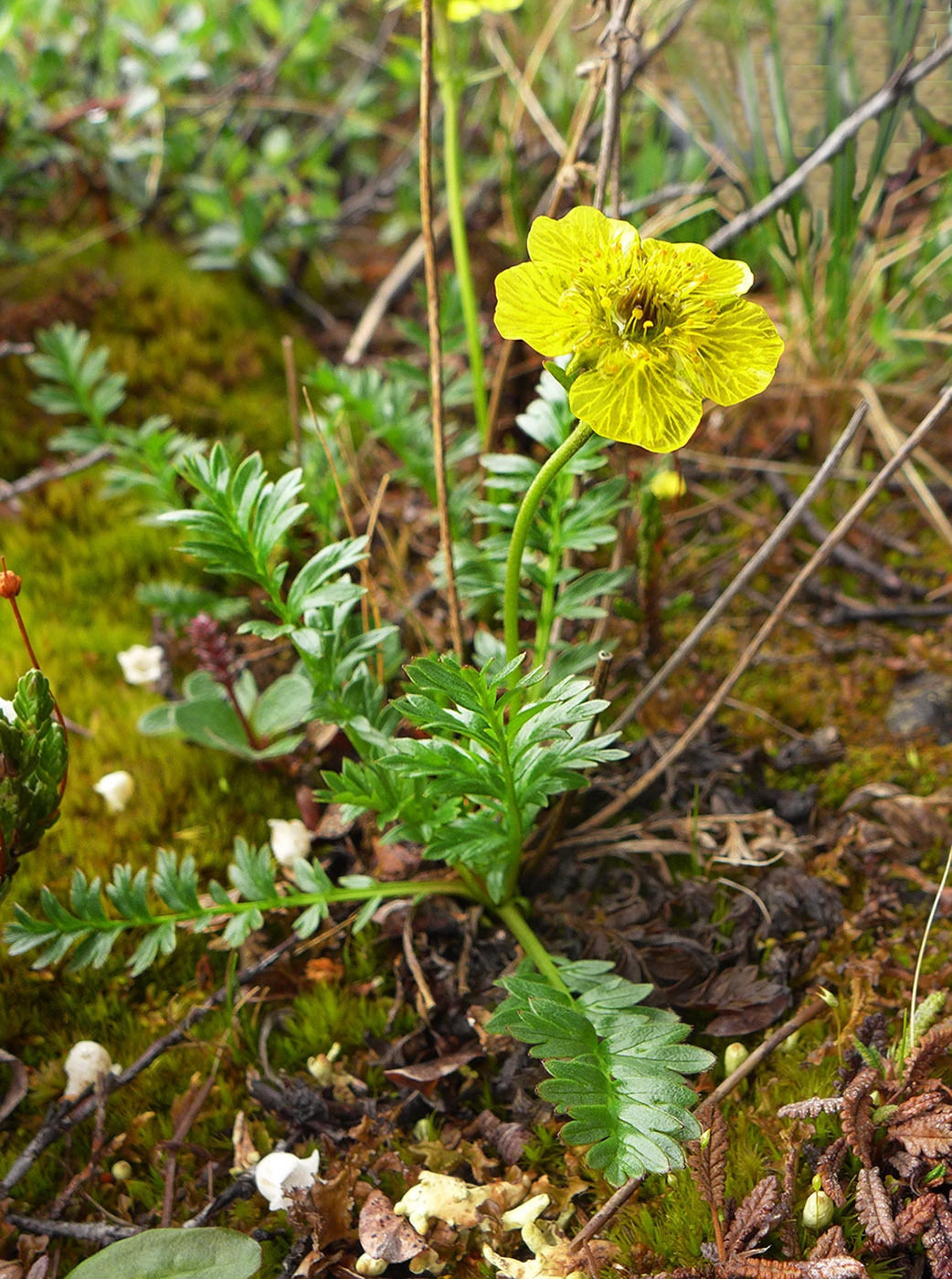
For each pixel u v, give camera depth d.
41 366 0.22
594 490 0.17
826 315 0.24
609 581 0.18
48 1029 0.17
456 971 0.17
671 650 0.22
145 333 0.27
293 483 0.16
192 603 0.21
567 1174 0.15
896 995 0.17
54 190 0.29
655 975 0.17
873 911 0.17
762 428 0.25
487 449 0.21
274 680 0.21
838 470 0.24
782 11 0.26
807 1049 0.16
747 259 0.26
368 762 0.16
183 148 0.29
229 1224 0.15
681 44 0.26
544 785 0.15
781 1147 0.15
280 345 0.28
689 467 0.25
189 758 0.20
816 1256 0.14
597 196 0.17
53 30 0.29
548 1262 0.14
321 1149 0.16
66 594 0.22
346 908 0.18
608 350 0.13
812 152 0.25
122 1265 0.14
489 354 0.25
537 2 0.29
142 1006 0.17
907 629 0.22
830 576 0.23
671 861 0.18
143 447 0.22
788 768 0.20
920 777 0.19
